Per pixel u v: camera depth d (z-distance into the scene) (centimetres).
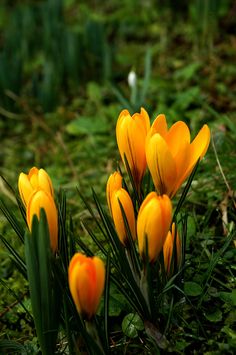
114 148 101
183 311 65
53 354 59
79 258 53
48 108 125
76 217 82
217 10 137
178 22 161
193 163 56
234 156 78
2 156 115
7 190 97
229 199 76
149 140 56
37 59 158
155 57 146
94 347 56
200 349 63
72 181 95
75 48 132
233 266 68
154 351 61
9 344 63
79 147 107
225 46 139
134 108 100
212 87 119
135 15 170
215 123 95
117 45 159
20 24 154
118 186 58
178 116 103
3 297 74
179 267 60
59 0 147
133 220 57
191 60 138
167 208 55
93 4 194
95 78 139
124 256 58
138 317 64
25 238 55
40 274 56
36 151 113
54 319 58
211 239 73
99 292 54
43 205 56
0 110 127
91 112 124
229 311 66
